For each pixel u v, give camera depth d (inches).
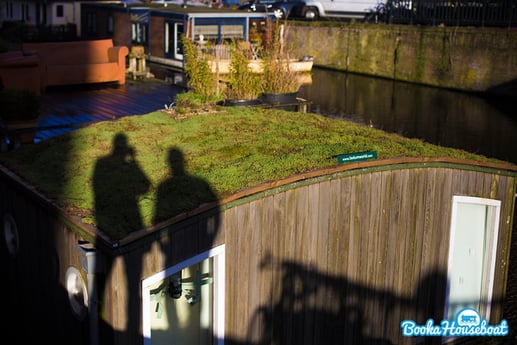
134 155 326.6
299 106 530.3
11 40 1389.0
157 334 263.3
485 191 341.4
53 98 637.3
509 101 1068.5
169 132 369.1
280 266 290.7
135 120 396.8
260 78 539.5
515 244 520.1
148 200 263.4
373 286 325.1
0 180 320.5
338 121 409.4
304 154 321.7
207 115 409.4
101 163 315.3
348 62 1354.6
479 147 791.1
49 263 281.7
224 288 271.3
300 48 1449.3
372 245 320.2
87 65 699.4
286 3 1480.1
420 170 324.8
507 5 1175.6
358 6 1448.1
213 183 279.9
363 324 326.6
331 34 1380.4
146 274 244.2
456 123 917.8
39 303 296.8
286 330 299.1
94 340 247.6
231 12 1128.8
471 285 355.3
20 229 306.2
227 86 537.0
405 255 331.3
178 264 253.3
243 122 392.5
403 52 1236.5
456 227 346.3
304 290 301.7
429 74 1194.6
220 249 266.8
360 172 307.4
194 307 271.3
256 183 278.7
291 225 290.8
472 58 1117.1
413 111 995.9
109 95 660.7
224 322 274.2
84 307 256.7
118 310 238.2
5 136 448.1
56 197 272.1
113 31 1317.7
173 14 1110.4
